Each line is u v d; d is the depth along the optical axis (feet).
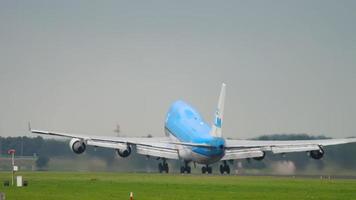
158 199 623.36
